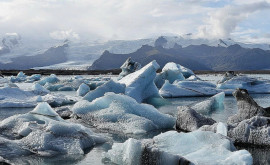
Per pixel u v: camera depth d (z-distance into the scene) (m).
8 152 6.46
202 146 6.13
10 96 15.84
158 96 17.02
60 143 6.95
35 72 79.50
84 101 10.90
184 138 6.30
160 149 5.67
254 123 7.84
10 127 8.16
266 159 6.27
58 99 15.66
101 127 9.33
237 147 7.16
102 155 6.36
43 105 8.82
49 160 6.24
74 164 6.02
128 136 8.38
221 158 5.47
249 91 23.16
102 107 10.43
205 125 8.00
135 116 9.50
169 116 9.83
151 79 17.09
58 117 8.73
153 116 9.79
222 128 7.38
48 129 7.34
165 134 6.46
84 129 8.03
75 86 25.83
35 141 6.95
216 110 13.44
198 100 18.30
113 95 10.57
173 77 26.38
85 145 7.21
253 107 9.09
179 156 5.25
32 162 6.11
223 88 23.20
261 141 7.34
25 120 8.44
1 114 12.25
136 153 5.67
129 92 15.37
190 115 9.16
